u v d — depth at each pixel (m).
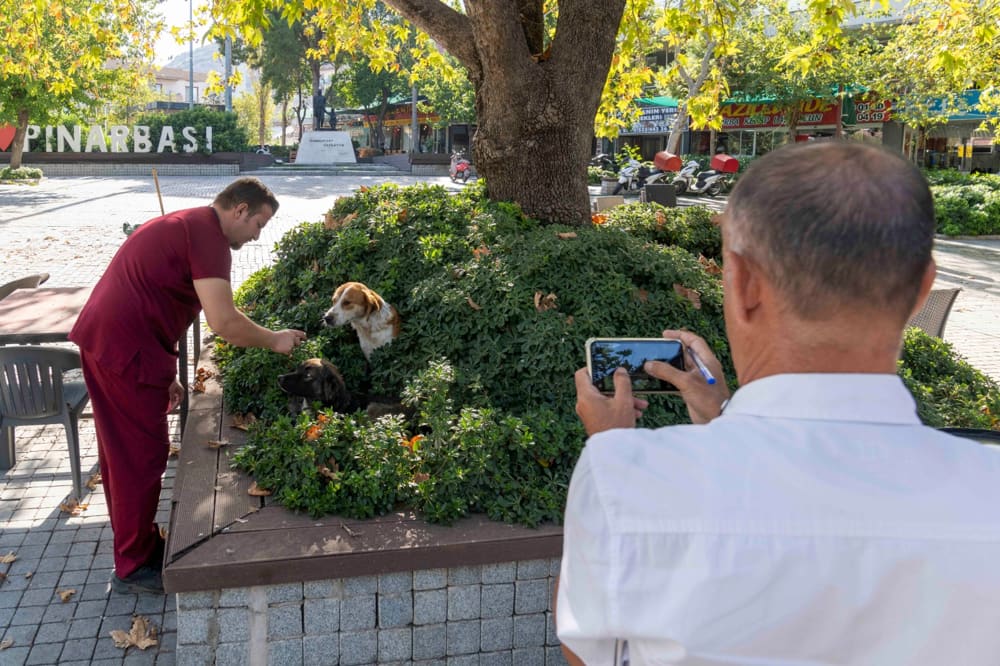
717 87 9.14
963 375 5.26
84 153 34.41
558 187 5.99
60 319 4.97
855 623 1.00
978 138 30.83
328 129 45.91
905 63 17.56
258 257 13.15
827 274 1.04
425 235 5.34
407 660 3.07
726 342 4.66
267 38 49.34
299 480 3.33
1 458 5.29
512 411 4.12
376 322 4.71
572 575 1.08
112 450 3.55
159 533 3.90
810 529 1.00
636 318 4.50
